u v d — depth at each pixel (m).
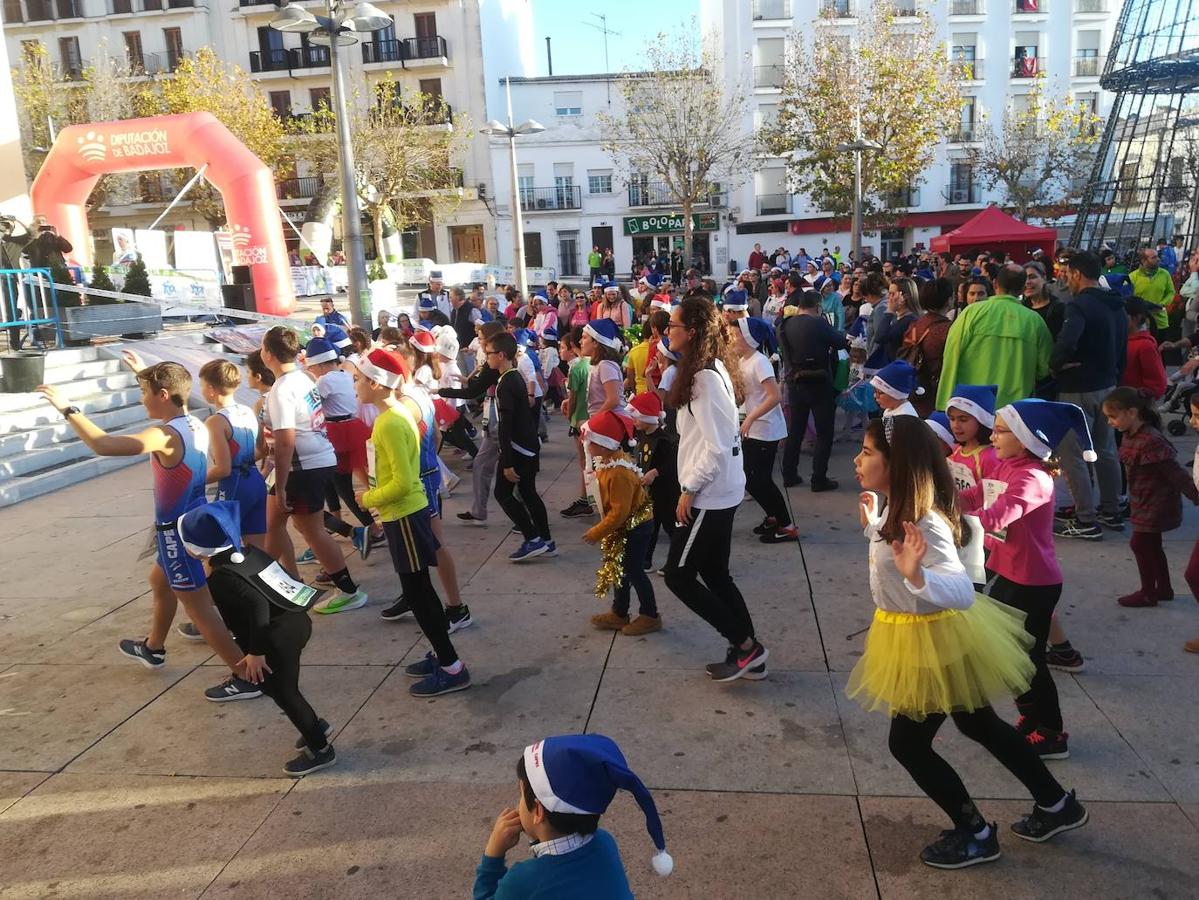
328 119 38.12
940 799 3.08
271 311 19.05
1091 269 6.31
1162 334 12.15
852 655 4.76
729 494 4.30
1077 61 42.81
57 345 12.99
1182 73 18.88
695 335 4.32
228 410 4.96
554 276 37.06
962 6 41.97
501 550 6.89
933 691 2.89
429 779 3.80
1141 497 5.04
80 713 4.56
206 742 4.23
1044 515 3.71
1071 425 3.60
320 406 5.77
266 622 3.69
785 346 8.05
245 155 18.83
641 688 4.51
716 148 38.22
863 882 3.05
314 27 12.95
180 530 3.67
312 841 3.43
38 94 36.53
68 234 19.38
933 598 2.77
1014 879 3.03
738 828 3.36
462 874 3.19
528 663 4.87
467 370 13.09
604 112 42.06
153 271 18.06
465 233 43.41
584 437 5.07
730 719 4.16
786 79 37.28
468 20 41.69
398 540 4.41
